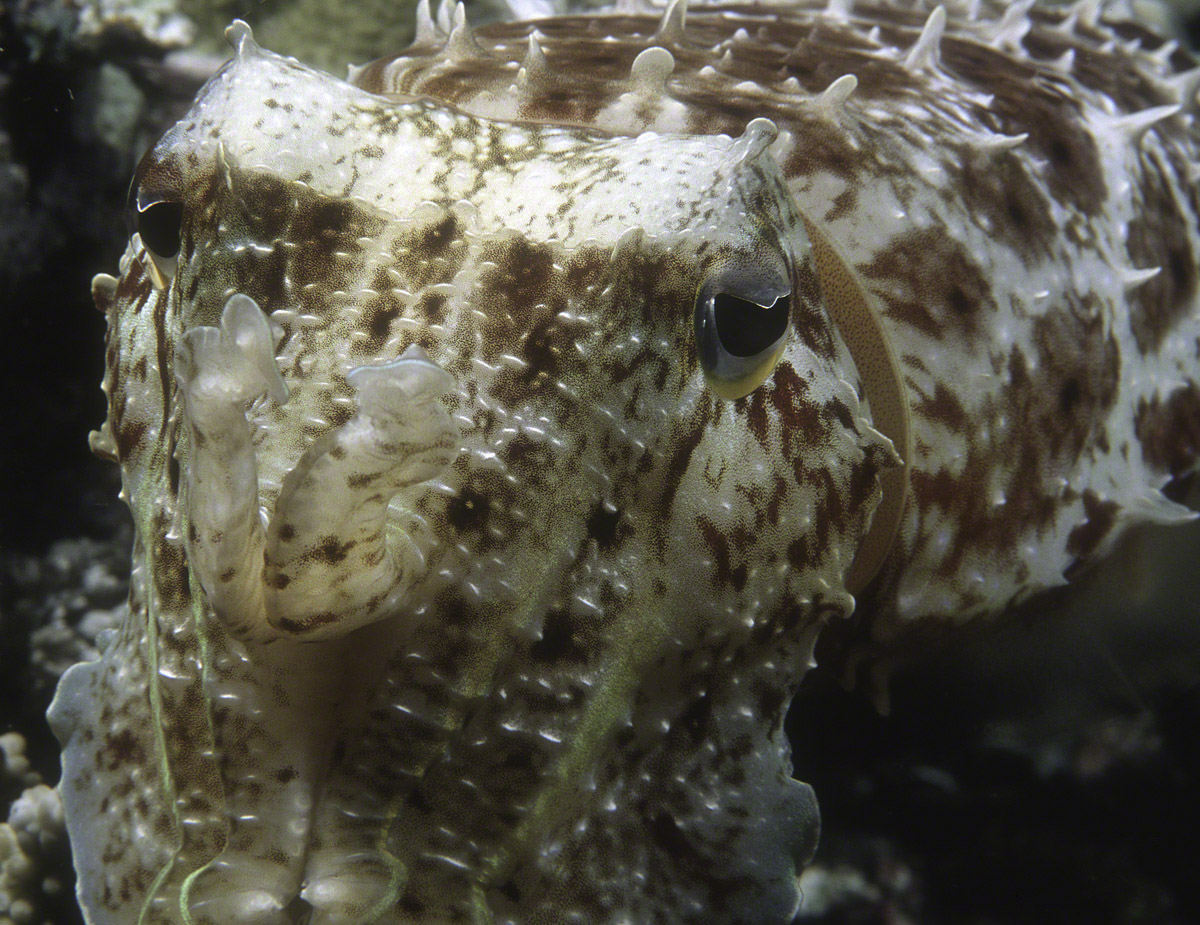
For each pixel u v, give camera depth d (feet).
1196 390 1.77
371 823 1.29
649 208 1.30
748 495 1.36
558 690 1.31
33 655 2.13
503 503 1.27
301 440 1.25
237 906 1.27
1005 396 1.55
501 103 1.45
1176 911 1.87
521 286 1.29
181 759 1.32
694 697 1.38
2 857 1.81
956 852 1.93
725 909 1.39
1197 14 3.61
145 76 2.47
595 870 1.35
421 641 1.27
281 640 1.25
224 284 1.30
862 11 1.84
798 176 1.47
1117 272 1.66
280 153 1.31
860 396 1.43
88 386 2.30
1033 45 1.86
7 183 2.19
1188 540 1.82
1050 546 1.62
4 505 2.21
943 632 1.63
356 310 1.28
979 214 1.55
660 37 1.58
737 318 1.32
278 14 2.70
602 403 1.29
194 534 1.21
